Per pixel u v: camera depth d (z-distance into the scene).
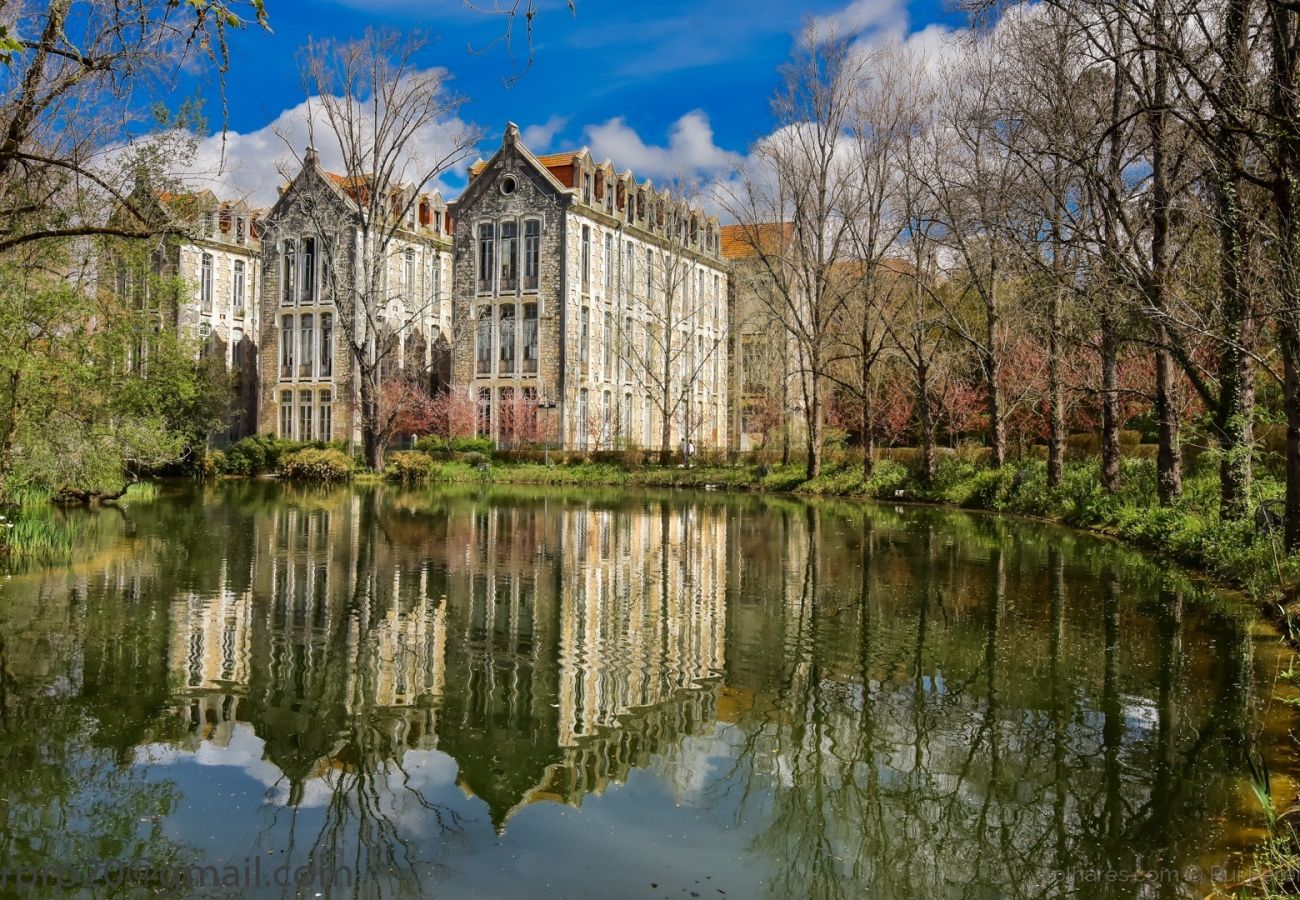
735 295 51.94
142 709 7.72
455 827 5.71
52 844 5.38
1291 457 11.93
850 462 37.12
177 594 12.41
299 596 12.44
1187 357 14.56
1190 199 14.73
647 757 6.88
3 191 11.52
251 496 29.64
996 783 6.43
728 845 5.54
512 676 8.82
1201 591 12.97
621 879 5.11
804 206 34.81
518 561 15.89
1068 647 9.94
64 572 14.02
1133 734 7.33
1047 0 13.62
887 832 5.73
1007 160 23.02
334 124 39.31
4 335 15.36
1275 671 8.91
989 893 5.00
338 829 5.65
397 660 9.34
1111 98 17.36
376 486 37.00
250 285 52.00
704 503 29.64
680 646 10.02
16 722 7.35
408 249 45.72
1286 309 10.78
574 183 47.22
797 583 13.85
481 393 48.38
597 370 48.97
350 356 47.72
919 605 12.20
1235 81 10.98
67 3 9.16
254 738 7.12
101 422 21.22
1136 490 20.56
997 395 28.81
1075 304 21.48
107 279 18.59
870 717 7.78
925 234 27.81
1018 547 17.89
